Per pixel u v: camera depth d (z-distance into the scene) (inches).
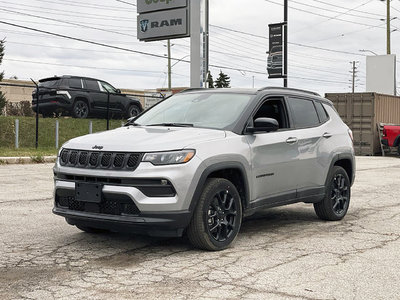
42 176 469.7
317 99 285.9
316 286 163.6
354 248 217.6
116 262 191.0
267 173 232.5
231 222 215.3
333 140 279.7
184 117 238.1
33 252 205.0
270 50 1063.0
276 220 285.7
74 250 208.8
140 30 908.6
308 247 218.7
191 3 836.6
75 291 156.6
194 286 161.9
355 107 931.3
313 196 264.8
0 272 176.9
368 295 155.7
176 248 213.6
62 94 794.2
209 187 203.0
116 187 191.9
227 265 187.5
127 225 190.7
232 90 250.8
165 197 190.9
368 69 1561.3
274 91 253.6
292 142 248.2
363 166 685.3
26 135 773.9
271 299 150.2
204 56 930.1
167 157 192.2
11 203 324.8
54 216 282.5
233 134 219.6
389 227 266.5
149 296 152.2
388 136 870.4
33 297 150.9
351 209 327.6
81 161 204.1
